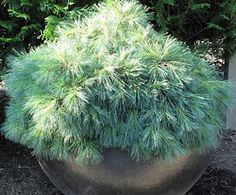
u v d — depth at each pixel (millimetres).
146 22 1751
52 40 1990
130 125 1501
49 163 1631
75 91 1494
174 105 1545
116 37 1631
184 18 2209
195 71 1665
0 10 2105
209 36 2330
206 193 2008
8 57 2020
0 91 2523
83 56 1563
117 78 1520
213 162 2240
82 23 1742
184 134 1525
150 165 1521
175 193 1640
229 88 1731
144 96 1521
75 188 1621
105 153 1520
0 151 2311
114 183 1552
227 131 2570
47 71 1564
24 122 1632
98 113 1495
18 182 2068
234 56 2387
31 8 2055
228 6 2176
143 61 1563
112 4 1742
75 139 1525
